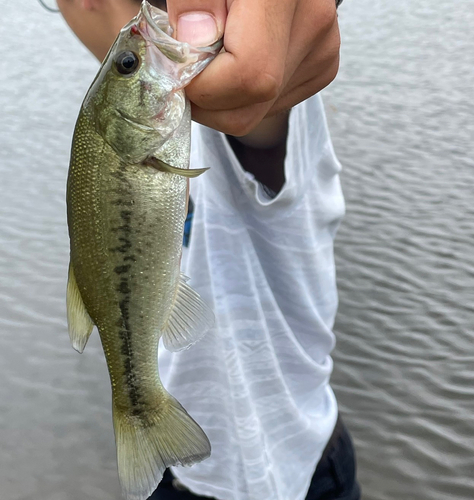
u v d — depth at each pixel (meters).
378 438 0.86
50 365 1.01
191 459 0.31
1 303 1.13
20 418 0.92
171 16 0.26
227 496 0.40
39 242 1.29
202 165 0.38
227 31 0.25
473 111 1.86
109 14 0.37
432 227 1.30
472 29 2.69
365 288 1.14
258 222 0.39
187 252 0.41
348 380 0.96
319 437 0.42
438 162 1.57
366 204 1.40
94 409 0.93
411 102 1.96
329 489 0.45
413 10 3.07
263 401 0.40
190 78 0.25
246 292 0.39
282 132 0.35
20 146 1.69
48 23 2.85
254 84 0.24
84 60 2.39
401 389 0.94
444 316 1.06
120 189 0.29
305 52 0.27
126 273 0.30
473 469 0.81
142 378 0.31
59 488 0.81
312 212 0.41
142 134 0.28
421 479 0.81
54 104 1.97
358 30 2.82
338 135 1.77
